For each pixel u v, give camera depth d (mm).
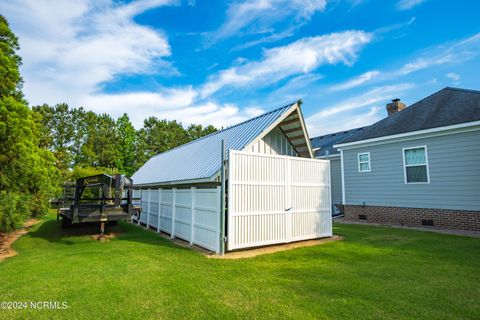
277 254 6922
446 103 12227
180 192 9305
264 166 7879
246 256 6703
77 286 4508
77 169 26453
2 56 7715
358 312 3607
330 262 6133
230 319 3424
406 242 8328
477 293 4258
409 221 11867
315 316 3500
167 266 5727
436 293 4254
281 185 8219
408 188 11992
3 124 7062
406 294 4207
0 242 8672
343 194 14828
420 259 6293
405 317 3477
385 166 12938
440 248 7371
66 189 14641
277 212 8016
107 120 46000
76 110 43625
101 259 6301
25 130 7918
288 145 10188
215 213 7246
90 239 9203
